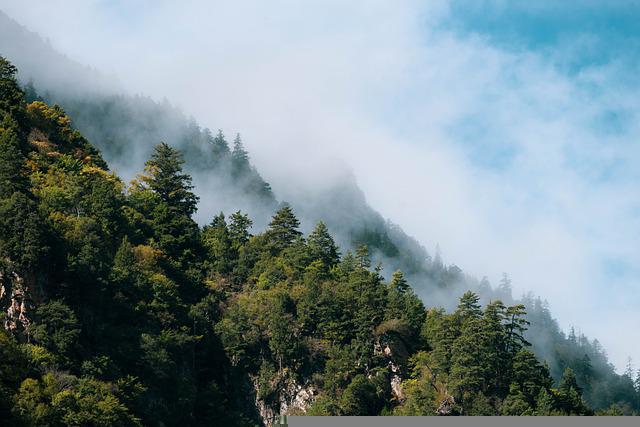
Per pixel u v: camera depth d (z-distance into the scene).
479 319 150.38
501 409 139.12
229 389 141.50
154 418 115.25
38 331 105.38
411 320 155.88
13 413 90.06
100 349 114.62
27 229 110.38
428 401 138.88
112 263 128.88
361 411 138.38
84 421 96.25
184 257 155.25
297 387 142.88
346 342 149.75
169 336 126.69
